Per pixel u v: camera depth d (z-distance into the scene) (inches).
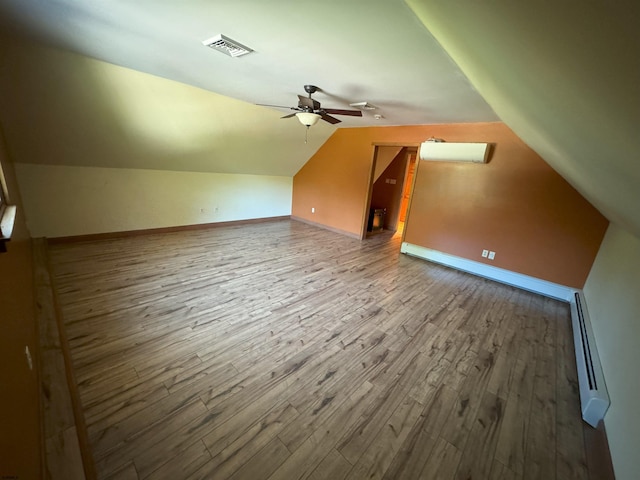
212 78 116.6
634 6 12.1
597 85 24.2
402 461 56.8
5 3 65.1
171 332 90.4
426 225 184.1
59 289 110.0
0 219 56.2
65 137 133.2
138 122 142.7
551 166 128.6
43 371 61.0
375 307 118.8
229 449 56.0
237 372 76.2
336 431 61.9
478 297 136.5
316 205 254.4
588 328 100.5
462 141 159.5
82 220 161.0
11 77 98.3
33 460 36.6
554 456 60.5
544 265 143.4
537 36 24.8
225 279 132.8
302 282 137.1
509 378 82.9
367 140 207.6
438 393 75.1
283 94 131.2
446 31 48.6
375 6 55.0
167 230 199.0
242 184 232.5
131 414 61.2
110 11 67.2
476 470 56.3
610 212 89.7
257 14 62.9
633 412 53.7
